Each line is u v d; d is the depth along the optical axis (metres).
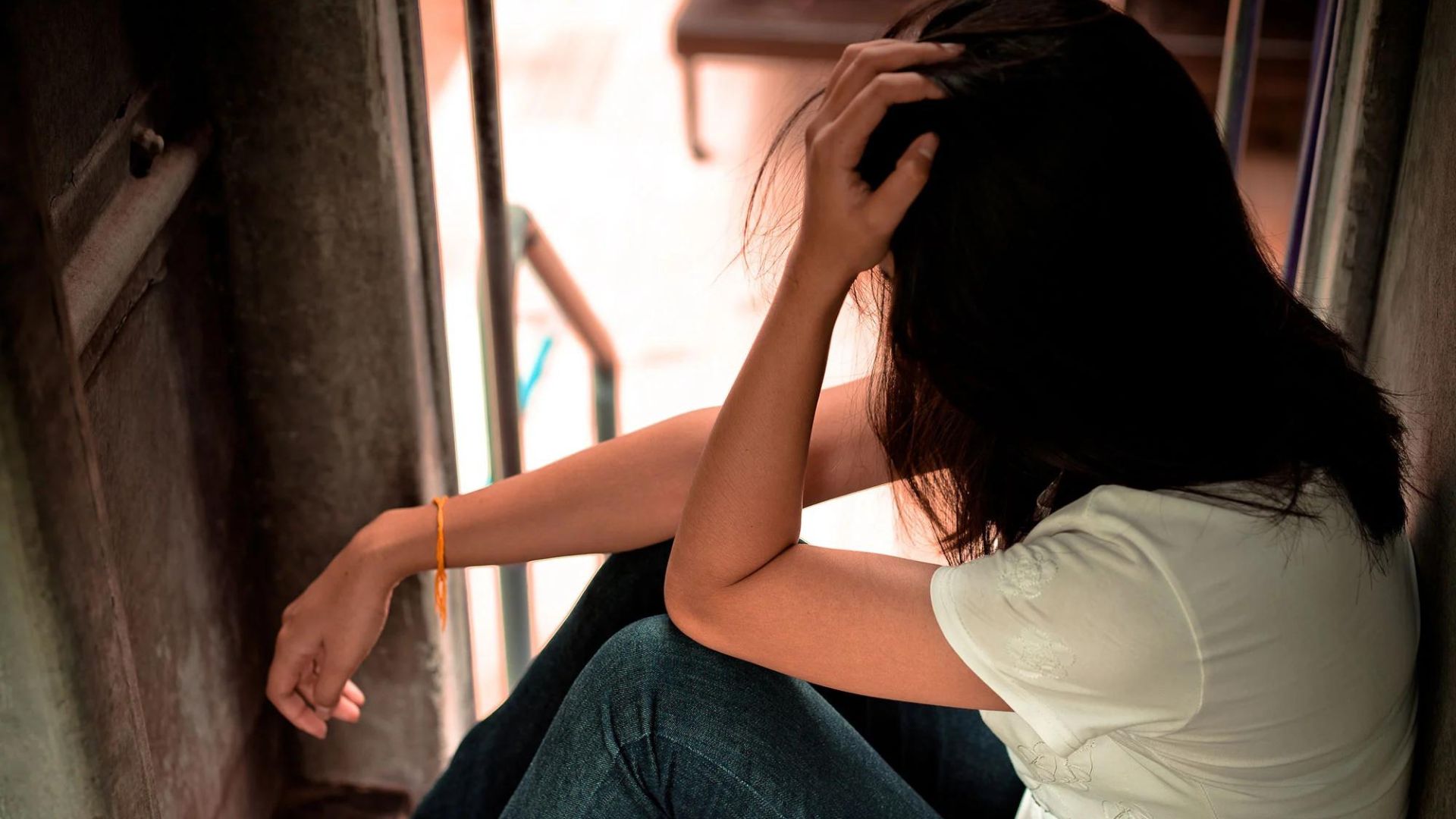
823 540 2.19
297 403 1.41
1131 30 0.84
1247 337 0.87
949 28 0.90
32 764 0.82
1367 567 0.90
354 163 1.28
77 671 0.80
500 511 1.23
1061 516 0.91
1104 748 0.94
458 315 2.65
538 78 4.05
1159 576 0.85
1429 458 1.07
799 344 0.96
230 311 1.36
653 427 1.23
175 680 1.28
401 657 1.54
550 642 1.25
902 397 1.05
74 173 1.01
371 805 1.62
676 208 3.45
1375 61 1.18
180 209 1.24
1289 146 2.94
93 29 1.05
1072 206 0.80
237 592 1.45
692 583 1.01
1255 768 0.89
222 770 1.42
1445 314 1.05
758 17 3.26
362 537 1.26
